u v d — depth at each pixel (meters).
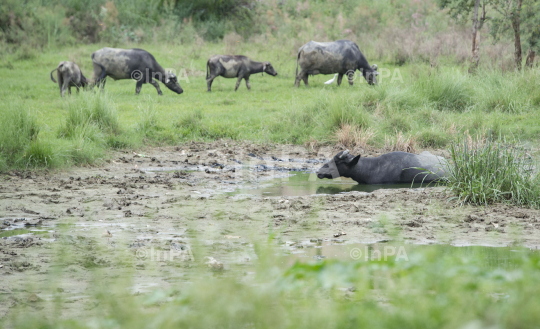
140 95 71.75
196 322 9.27
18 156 36.31
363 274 11.89
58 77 66.25
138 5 122.56
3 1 106.00
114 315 10.94
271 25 122.31
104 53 70.00
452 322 8.77
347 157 35.53
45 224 24.06
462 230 22.94
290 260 18.19
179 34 114.00
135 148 44.88
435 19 117.69
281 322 9.30
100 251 19.91
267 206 27.64
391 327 9.05
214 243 21.05
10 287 15.88
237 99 69.38
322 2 137.50
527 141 46.09
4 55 94.12
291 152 45.59
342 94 58.28
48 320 12.66
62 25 107.38
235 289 10.02
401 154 36.19
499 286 11.91
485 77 65.56
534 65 70.69
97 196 29.55
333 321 9.38
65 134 43.38
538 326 8.53
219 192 31.56
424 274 11.70
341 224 23.97
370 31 113.44
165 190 31.62
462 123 51.34
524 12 72.19
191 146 46.50
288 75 88.25
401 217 25.22
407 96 56.84
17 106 40.69
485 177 29.00
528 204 27.36
